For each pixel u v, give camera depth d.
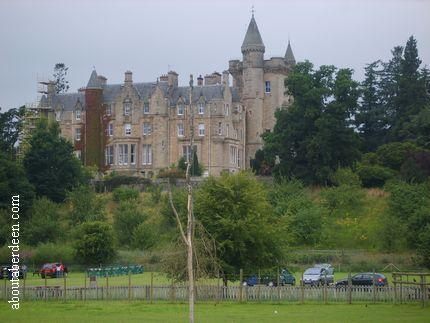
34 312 88.12
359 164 194.50
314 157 192.88
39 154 196.75
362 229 166.50
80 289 100.88
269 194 174.75
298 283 119.69
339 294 96.38
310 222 163.50
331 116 192.75
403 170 188.62
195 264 93.69
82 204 178.12
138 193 197.00
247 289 97.44
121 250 161.38
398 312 85.75
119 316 84.19
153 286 99.00
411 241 149.38
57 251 150.88
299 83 196.75
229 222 105.00
